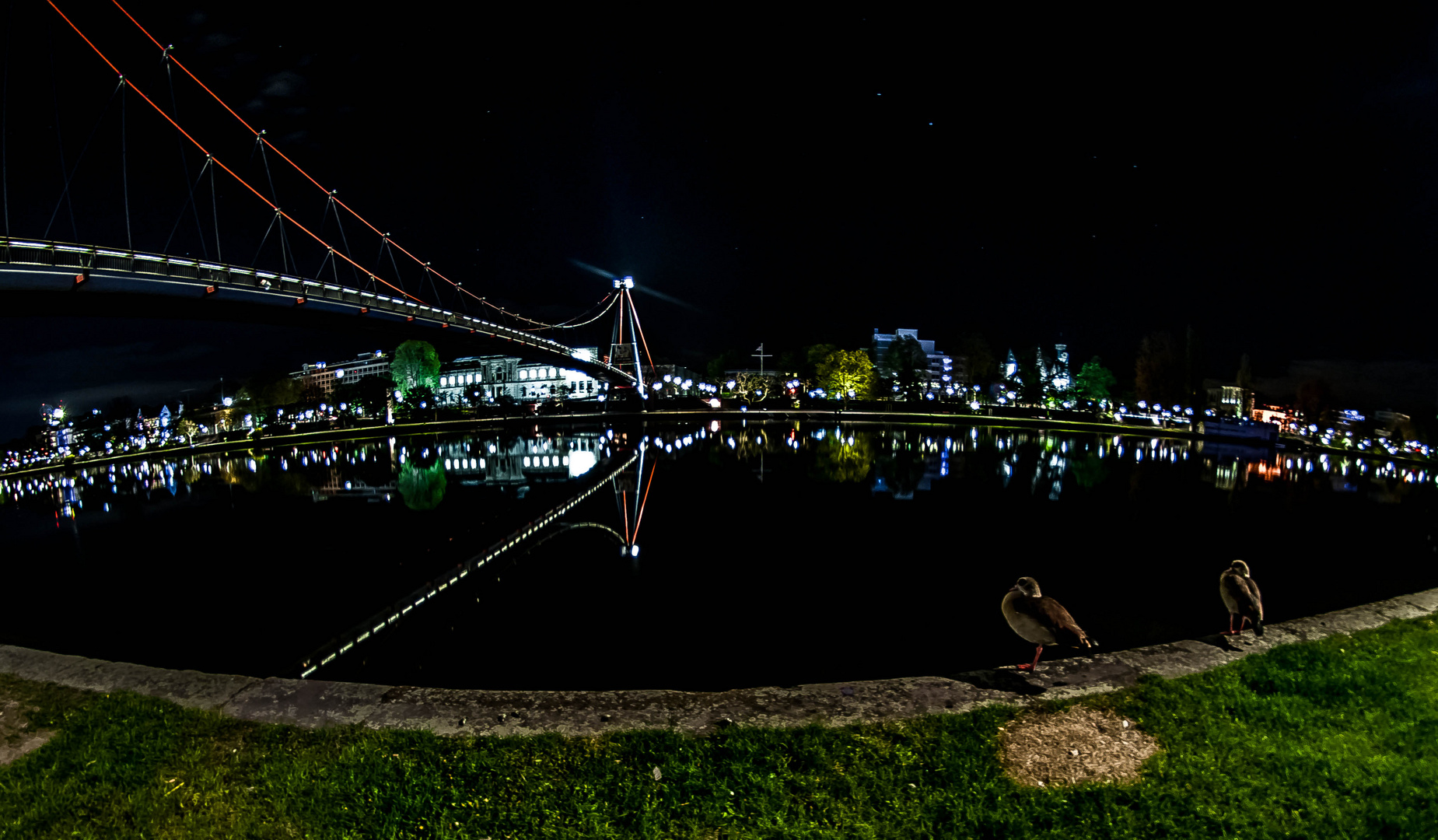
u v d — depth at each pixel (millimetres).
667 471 32750
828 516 20859
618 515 22219
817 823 3686
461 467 39125
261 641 11406
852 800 3875
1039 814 3682
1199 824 3551
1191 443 49000
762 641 10531
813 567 15062
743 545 17484
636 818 3777
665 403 95562
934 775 4086
